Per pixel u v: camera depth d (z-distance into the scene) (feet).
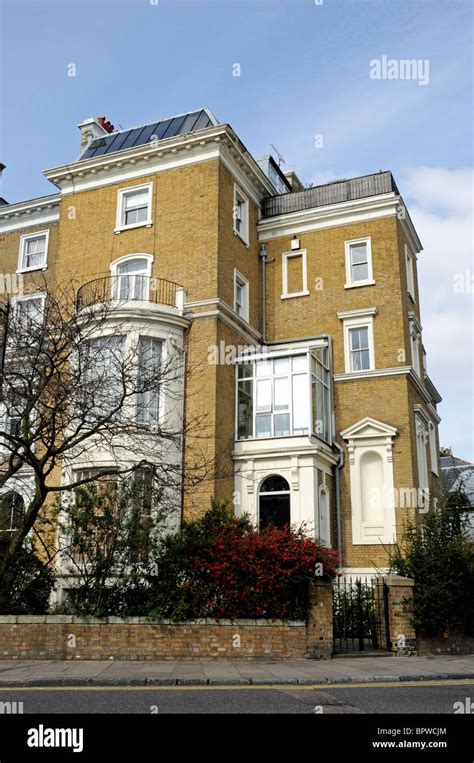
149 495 49.83
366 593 52.06
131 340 65.26
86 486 50.21
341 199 84.58
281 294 83.92
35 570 49.47
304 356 71.26
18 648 43.16
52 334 52.75
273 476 69.56
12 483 62.23
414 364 83.61
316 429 71.15
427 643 48.21
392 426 73.41
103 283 75.41
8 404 58.70
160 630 43.19
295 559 44.55
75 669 38.45
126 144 86.79
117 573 46.06
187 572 45.09
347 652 45.88
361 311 78.69
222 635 43.11
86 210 81.97
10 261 90.33
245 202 83.56
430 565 49.26
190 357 70.54
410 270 87.92
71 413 53.26
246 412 72.95
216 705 28.35
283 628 43.39
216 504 51.62
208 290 72.28
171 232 76.23
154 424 65.05
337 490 73.15
